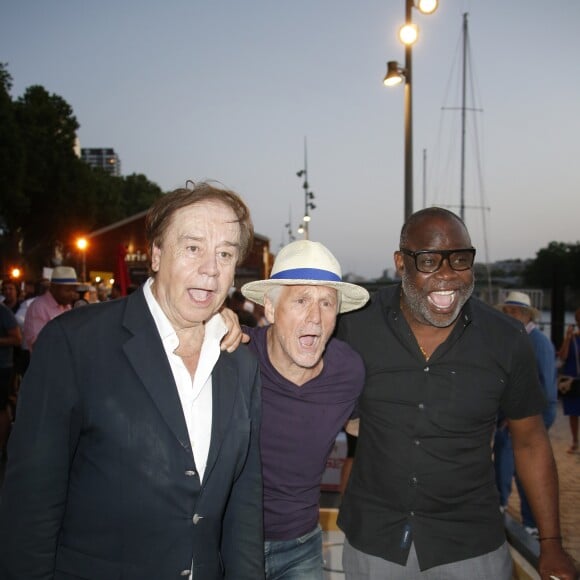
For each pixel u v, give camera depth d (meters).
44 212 38.00
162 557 1.51
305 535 2.33
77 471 1.50
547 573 2.11
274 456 2.25
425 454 2.23
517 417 2.37
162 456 1.50
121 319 1.60
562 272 12.71
